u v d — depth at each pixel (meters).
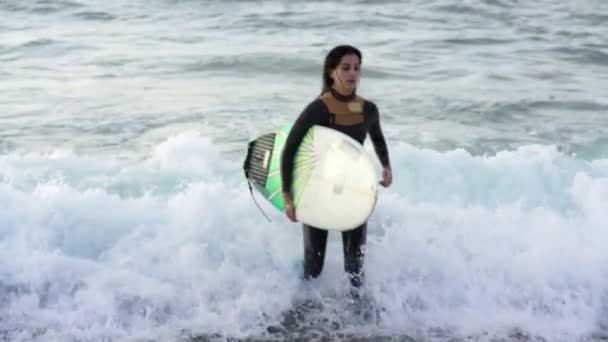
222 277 4.20
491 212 5.03
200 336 3.73
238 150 6.64
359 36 13.37
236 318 3.90
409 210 5.08
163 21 14.23
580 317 4.02
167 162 6.04
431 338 3.78
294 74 10.22
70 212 4.66
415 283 4.22
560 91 9.45
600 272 4.31
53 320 3.79
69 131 7.20
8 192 4.80
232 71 10.28
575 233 4.65
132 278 4.11
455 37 13.46
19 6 15.04
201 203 4.85
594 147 7.05
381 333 3.82
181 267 4.26
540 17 15.80
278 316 3.95
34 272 4.10
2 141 6.79
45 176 5.68
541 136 7.41
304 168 3.74
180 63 10.65
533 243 4.57
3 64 10.44
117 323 3.79
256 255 4.44
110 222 4.64
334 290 4.18
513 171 5.75
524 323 3.94
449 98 8.91
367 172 3.66
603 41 13.28
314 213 3.79
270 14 15.18
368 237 4.73
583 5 17.36
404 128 7.57
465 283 4.24
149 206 4.87
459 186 5.57
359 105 3.71
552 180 5.62
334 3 16.75
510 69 10.90
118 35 12.82
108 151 6.59
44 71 10.03
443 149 6.91
